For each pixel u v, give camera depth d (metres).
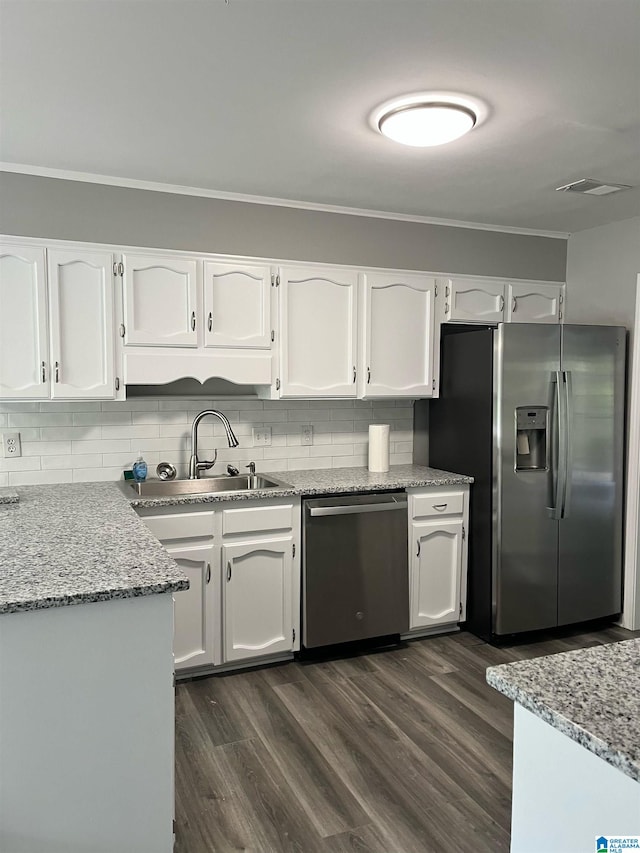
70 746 1.63
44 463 3.26
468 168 2.91
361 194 3.34
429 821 2.12
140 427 3.46
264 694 2.98
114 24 1.72
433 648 3.53
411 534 3.55
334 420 3.97
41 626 1.58
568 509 3.64
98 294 3.04
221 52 1.87
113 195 3.07
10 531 2.20
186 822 2.11
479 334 3.59
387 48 1.84
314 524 3.28
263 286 3.37
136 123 2.39
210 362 3.27
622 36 1.77
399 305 3.74
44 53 1.87
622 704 1.05
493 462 3.51
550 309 4.30
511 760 2.46
